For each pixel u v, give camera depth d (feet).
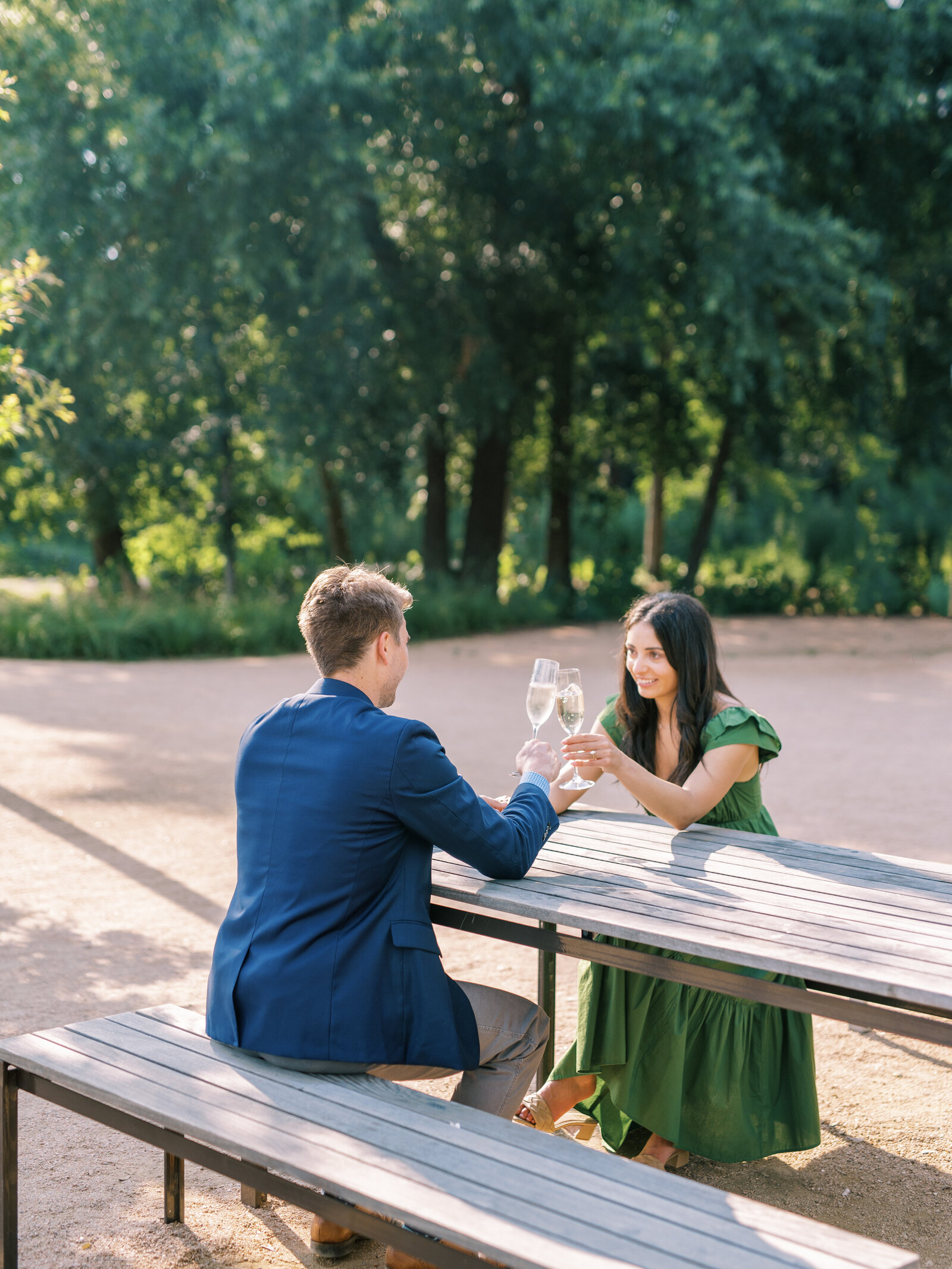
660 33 48.83
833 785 26.55
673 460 83.51
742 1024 9.52
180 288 53.72
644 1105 9.64
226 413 66.90
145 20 48.14
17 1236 8.70
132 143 46.16
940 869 9.36
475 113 54.29
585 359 79.10
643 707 10.98
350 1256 8.60
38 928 16.11
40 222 49.37
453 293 62.64
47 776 26.86
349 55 48.98
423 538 82.02
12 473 75.87
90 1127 10.75
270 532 83.87
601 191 56.80
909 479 84.89
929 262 68.85
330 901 7.66
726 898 8.48
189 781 26.53
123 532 85.30
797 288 54.24
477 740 32.14
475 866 8.23
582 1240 5.68
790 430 82.69
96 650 55.72
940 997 6.59
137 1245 8.68
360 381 60.44
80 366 59.57
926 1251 8.65
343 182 49.80
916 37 57.06
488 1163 6.47
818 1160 10.20
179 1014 8.66
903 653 58.08
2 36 49.52
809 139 60.13
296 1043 7.52
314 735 7.97
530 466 87.30
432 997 7.72
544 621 74.28
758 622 78.64
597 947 8.41
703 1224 5.85
